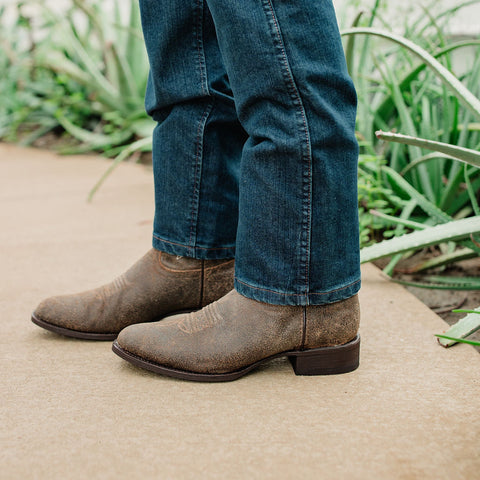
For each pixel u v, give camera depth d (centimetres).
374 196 156
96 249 148
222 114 87
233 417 74
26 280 127
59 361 90
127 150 184
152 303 95
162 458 66
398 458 65
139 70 296
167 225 92
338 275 79
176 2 81
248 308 81
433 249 149
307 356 84
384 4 184
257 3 69
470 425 71
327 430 71
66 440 69
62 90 322
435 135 151
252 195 77
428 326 102
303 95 71
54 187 221
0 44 332
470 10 193
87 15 286
